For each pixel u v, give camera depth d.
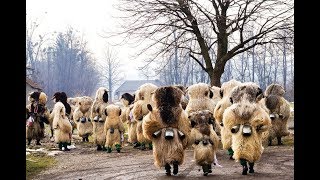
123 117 18.84
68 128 17.11
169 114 9.91
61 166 12.80
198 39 21.77
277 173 9.98
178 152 9.84
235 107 9.87
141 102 15.57
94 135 17.05
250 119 9.73
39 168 12.48
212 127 10.41
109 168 12.05
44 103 19.47
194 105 12.86
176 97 10.12
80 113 20.05
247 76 66.25
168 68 56.84
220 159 12.99
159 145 9.95
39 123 19.16
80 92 69.44
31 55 68.69
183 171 10.95
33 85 29.72
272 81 64.44
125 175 10.67
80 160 14.12
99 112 16.86
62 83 73.62
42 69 75.44
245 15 20.75
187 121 10.12
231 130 9.82
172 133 9.80
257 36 21.05
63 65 75.81
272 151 14.25
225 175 9.95
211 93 13.25
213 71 21.47
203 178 9.64
